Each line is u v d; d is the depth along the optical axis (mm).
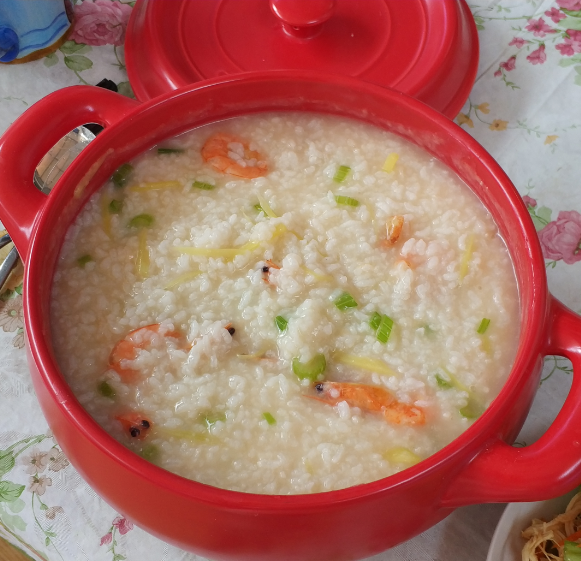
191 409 342
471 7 581
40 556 384
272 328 365
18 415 417
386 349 360
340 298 371
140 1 554
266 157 426
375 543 314
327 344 361
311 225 401
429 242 392
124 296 377
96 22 567
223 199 411
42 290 344
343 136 432
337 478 325
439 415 344
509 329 367
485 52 557
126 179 413
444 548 382
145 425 336
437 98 499
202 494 279
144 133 406
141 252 389
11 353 435
